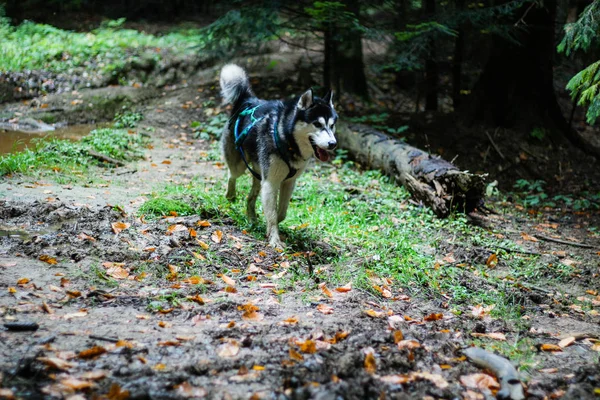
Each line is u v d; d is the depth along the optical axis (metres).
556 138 10.68
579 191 9.46
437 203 6.91
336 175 8.50
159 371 2.79
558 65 11.88
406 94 14.30
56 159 7.44
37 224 4.98
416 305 4.37
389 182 8.33
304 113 5.03
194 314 3.59
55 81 11.88
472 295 4.74
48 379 2.62
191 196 6.36
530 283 5.30
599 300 4.99
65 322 3.27
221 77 6.18
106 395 2.53
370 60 14.54
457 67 12.34
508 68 10.70
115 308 3.58
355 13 10.80
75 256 4.29
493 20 10.00
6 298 3.46
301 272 4.71
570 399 2.91
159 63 13.05
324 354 3.10
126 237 4.80
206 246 4.84
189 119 10.97
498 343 3.75
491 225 7.05
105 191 6.37
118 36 14.02
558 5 12.33
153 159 8.66
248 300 3.96
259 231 5.67
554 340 3.92
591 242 6.96
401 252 5.52
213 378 2.79
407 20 10.59
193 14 18.64
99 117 10.95
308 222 6.10
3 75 11.46
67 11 17.11
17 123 10.09
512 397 2.92
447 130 10.56
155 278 4.20
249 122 5.61
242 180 7.54
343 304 4.06
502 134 10.42
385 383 2.87
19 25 14.79
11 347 2.87
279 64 13.41
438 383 2.97
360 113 11.60
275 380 2.81
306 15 10.58
